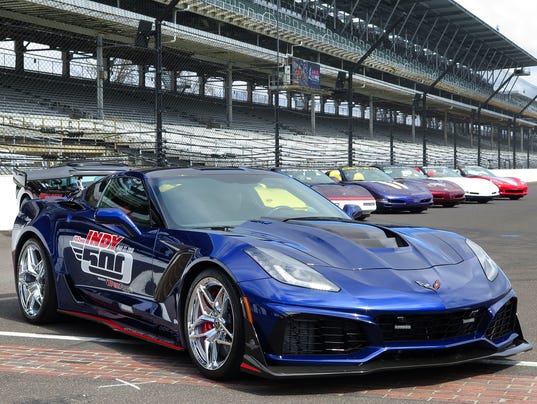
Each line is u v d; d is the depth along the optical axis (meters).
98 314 4.54
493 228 12.90
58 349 4.26
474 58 82.25
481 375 3.63
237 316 3.40
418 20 69.44
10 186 12.73
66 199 5.24
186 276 3.72
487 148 91.06
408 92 64.81
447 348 3.47
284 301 3.28
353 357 3.31
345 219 4.33
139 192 4.40
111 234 4.40
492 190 21.80
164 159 14.84
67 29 32.78
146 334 4.08
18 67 38.19
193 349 3.67
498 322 3.69
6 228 12.66
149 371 3.74
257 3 47.31
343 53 53.72
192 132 36.06
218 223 4.11
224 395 3.30
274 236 3.78
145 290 4.07
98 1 37.12
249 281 3.38
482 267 3.83
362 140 54.84
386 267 3.55
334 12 57.81
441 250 3.88
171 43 38.59
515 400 3.21
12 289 6.54
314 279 3.38
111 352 4.18
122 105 39.81
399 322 3.35
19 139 24.50
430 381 3.52
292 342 3.32
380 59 59.12
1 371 3.76
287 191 4.61
